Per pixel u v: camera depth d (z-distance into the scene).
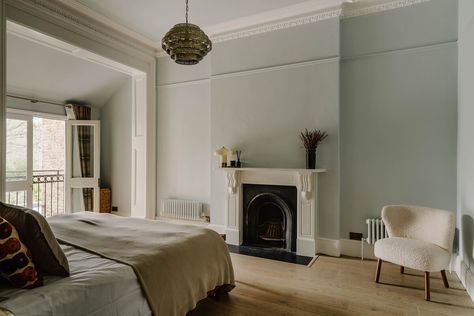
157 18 3.95
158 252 1.89
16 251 1.40
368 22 3.53
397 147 3.40
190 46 2.28
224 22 4.06
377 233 3.34
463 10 2.93
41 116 4.95
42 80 4.62
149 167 4.91
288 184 3.73
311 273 3.03
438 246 2.59
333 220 3.58
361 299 2.47
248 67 4.09
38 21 3.31
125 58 4.45
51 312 1.27
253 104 4.05
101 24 4.04
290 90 3.82
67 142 5.25
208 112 4.58
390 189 3.43
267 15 3.84
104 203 5.43
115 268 1.62
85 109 5.39
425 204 3.27
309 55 3.71
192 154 4.71
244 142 4.11
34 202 5.66
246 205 4.04
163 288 1.77
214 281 2.26
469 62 2.70
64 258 1.53
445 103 3.18
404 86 3.36
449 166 3.16
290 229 3.75
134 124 5.01
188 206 4.61
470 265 2.59
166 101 4.96
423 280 2.85
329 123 3.60
